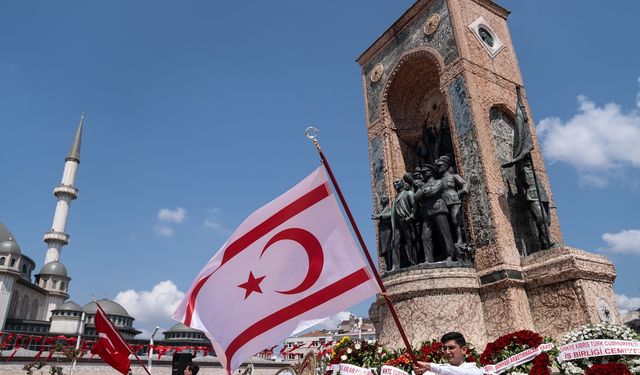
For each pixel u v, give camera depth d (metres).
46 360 39.03
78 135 110.06
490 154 15.92
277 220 7.45
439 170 16.27
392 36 21.33
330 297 6.77
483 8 19.58
